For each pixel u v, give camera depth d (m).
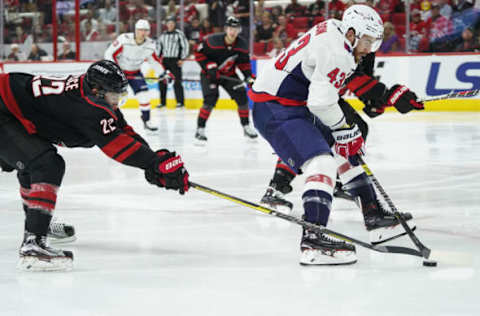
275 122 9.59
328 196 9.23
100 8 44.94
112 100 8.91
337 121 9.43
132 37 27.70
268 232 11.33
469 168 18.45
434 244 10.34
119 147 8.73
